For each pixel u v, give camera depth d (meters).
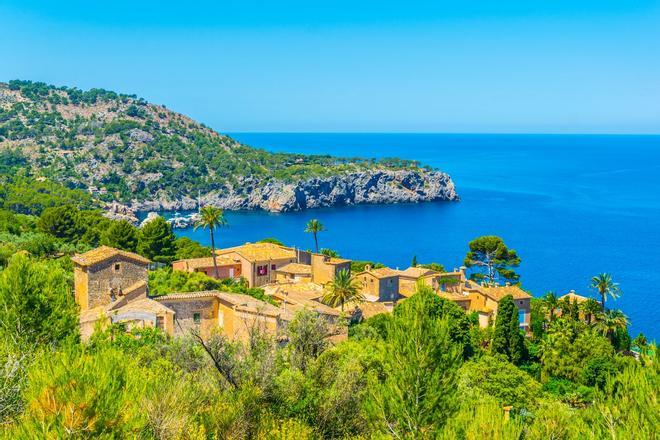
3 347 28.02
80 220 140.50
